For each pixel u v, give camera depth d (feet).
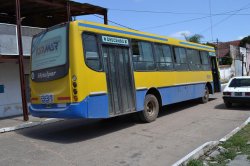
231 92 48.44
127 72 35.65
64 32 30.66
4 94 51.03
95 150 27.20
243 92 47.47
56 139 32.30
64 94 30.30
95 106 30.73
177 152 25.96
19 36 44.50
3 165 23.89
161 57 42.68
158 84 41.11
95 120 43.39
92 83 30.68
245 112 45.34
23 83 44.70
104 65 32.37
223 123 37.78
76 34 29.94
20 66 44.65
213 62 63.57
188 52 51.29
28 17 67.72
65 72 30.19
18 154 26.89
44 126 41.75
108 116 32.14
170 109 50.44
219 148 25.40
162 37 43.62
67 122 43.65
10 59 46.85
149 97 39.06
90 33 31.40
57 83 31.01
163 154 25.50
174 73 45.57
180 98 47.09
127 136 32.07
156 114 40.29
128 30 36.78
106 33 33.30
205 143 27.45
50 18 70.03
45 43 32.63
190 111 47.67
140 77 37.58
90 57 30.91
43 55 32.71
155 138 30.83
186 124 37.47
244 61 205.16
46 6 57.00
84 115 29.60
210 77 59.67
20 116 50.06
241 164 21.57
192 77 51.65
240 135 29.86
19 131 38.83
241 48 202.39
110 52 33.58
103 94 31.71
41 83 32.76
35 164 23.85
